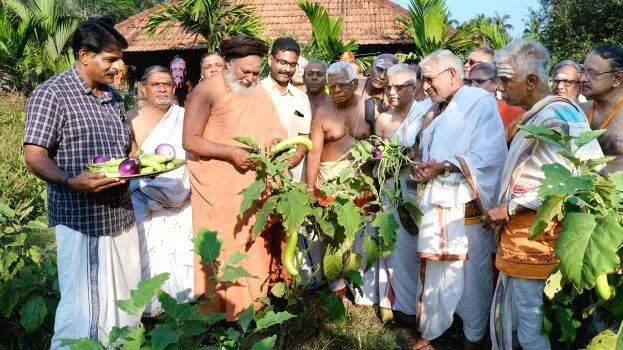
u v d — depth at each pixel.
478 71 4.53
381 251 3.50
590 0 15.83
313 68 4.82
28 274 3.54
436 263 3.47
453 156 3.36
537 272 2.80
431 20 11.84
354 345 3.66
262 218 3.21
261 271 3.60
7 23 13.94
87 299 3.00
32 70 14.30
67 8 21.31
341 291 4.29
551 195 2.21
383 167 3.51
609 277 2.43
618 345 2.05
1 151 7.36
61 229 2.98
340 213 3.25
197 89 3.53
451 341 3.79
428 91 3.51
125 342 2.28
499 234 3.04
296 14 16.23
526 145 2.80
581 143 2.27
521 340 2.96
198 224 3.63
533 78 2.96
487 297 3.52
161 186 3.94
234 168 3.51
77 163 2.92
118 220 3.11
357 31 15.11
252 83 3.55
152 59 15.84
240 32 13.48
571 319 2.83
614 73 3.18
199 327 2.55
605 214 2.22
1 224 3.89
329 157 4.21
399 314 4.08
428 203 3.44
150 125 4.16
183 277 4.06
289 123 4.19
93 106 2.97
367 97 4.44
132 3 23.97
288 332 3.65
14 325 3.55
